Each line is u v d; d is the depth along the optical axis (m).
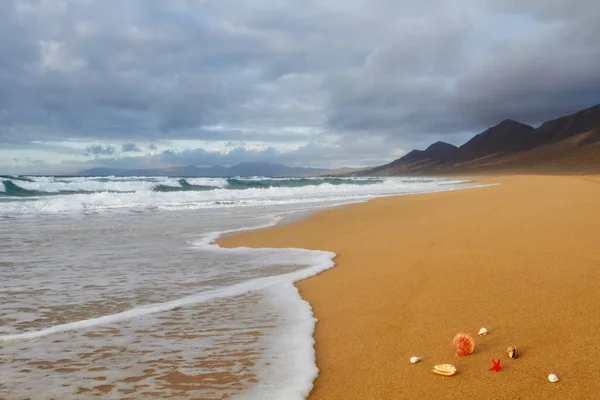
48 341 4.36
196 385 3.39
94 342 4.32
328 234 11.58
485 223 10.87
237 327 4.73
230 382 3.43
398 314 4.90
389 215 15.07
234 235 11.88
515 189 22.83
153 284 6.71
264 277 7.11
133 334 4.55
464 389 3.14
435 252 7.92
